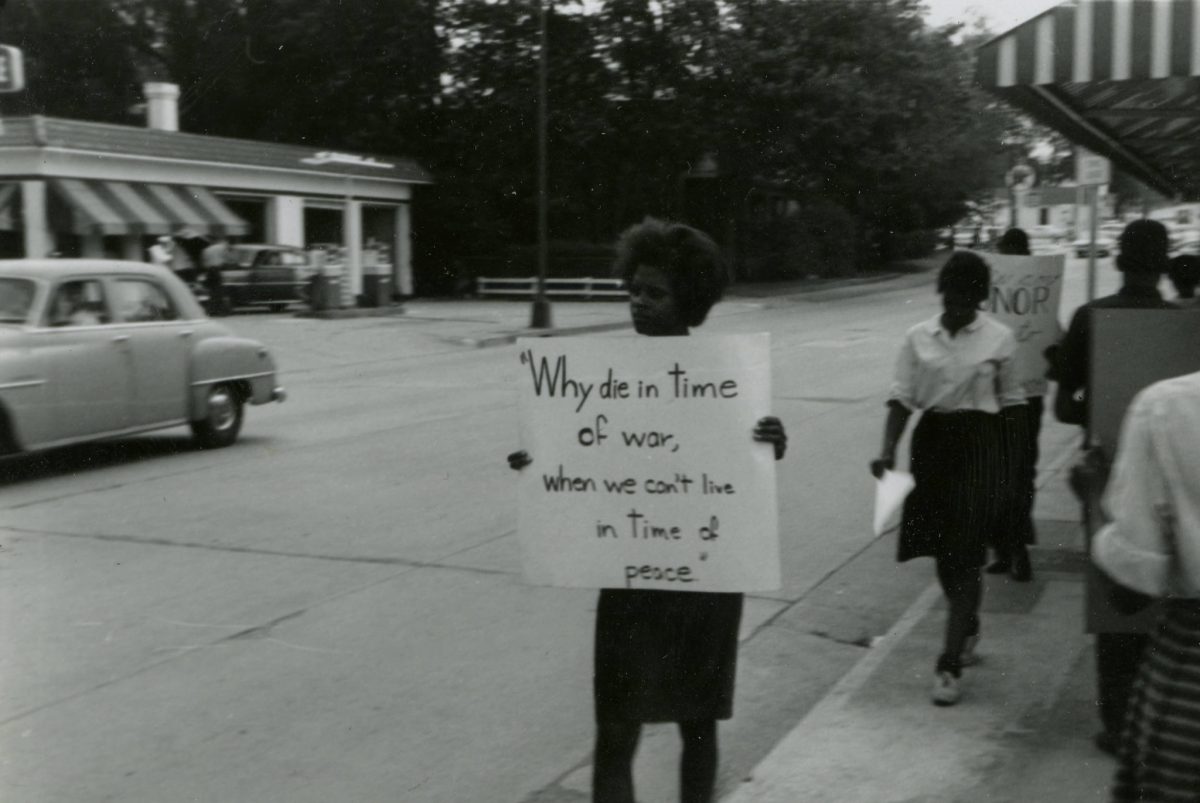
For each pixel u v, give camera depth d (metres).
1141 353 3.88
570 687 5.55
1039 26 5.51
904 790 4.32
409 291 40.16
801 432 12.82
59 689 5.55
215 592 7.08
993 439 5.14
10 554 7.99
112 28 48.59
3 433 10.24
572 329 27.66
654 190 42.00
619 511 3.61
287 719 5.19
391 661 5.90
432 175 41.38
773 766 4.55
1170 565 2.65
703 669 3.65
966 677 5.39
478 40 41.62
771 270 47.75
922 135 43.75
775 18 39.38
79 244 28.64
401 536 8.40
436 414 14.64
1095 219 12.19
